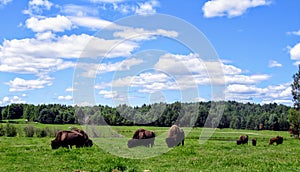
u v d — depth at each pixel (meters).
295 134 67.38
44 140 42.53
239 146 36.38
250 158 22.61
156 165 19.66
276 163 20.17
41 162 20.52
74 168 18.16
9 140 42.56
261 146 38.28
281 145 41.78
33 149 28.70
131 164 19.84
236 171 17.44
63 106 86.69
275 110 105.81
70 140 29.98
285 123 98.50
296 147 36.56
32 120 90.06
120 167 18.42
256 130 92.00
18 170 17.78
